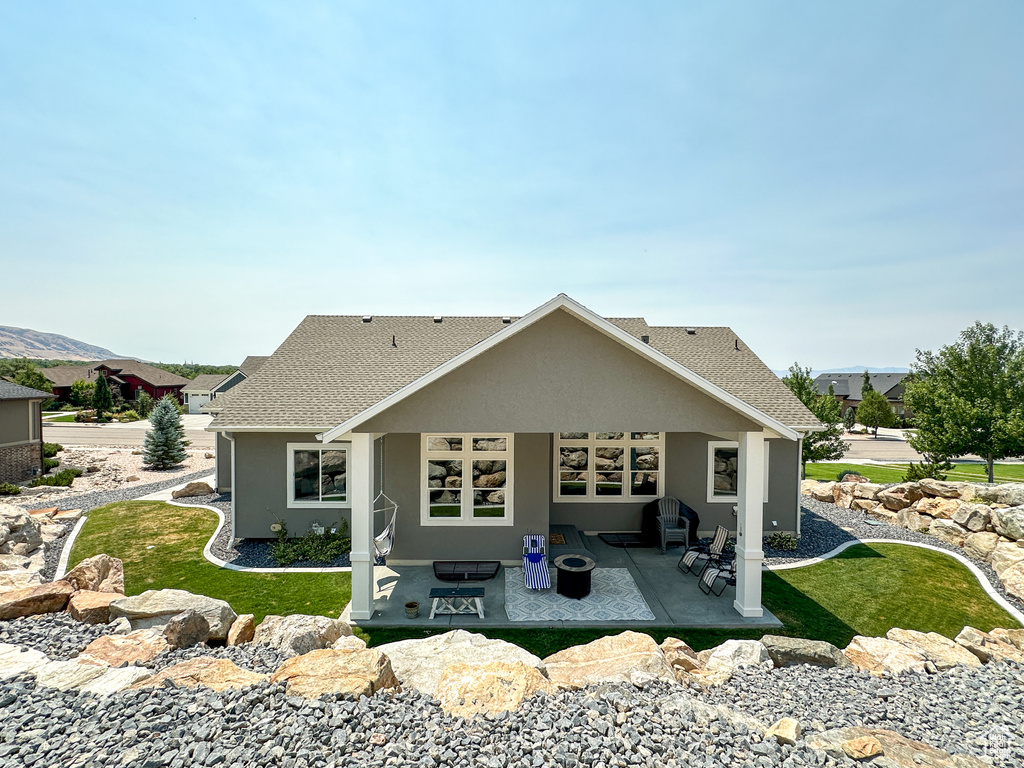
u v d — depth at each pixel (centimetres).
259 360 2305
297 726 459
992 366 2136
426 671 612
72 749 422
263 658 649
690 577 1193
